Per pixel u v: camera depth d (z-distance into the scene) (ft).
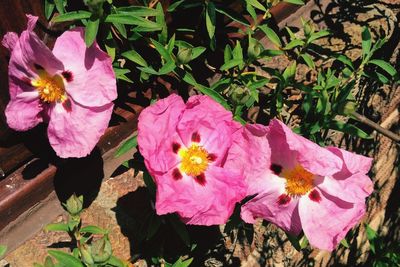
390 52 2.16
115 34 1.64
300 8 2.02
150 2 1.69
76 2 1.59
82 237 1.57
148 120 1.41
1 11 1.46
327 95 1.75
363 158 1.46
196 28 1.75
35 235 1.60
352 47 2.02
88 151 1.49
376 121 2.31
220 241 1.87
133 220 1.70
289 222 1.55
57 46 1.42
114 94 1.45
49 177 1.61
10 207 1.57
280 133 1.46
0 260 1.55
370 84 2.15
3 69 1.50
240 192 1.47
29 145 1.61
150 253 1.73
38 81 1.44
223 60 1.85
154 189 1.60
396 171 2.76
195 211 1.45
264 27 1.77
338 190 1.49
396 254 2.28
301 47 1.93
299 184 1.51
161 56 1.70
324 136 1.97
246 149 1.49
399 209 3.01
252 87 1.70
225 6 1.77
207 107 1.46
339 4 2.08
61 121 1.48
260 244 2.00
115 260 1.57
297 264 2.26
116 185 1.70
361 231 2.71
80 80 1.44
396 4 2.13
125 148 1.58
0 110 1.54
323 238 1.52
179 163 1.48
